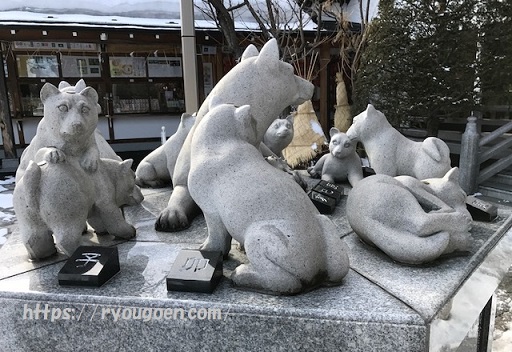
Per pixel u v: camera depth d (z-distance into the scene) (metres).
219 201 1.40
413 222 1.50
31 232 1.53
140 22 7.38
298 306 1.21
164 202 2.40
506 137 5.96
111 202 1.74
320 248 1.33
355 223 1.67
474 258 1.58
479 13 5.00
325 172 2.77
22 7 7.14
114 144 8.16
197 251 1.41
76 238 1.55
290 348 1.21
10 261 1.59
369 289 1.33
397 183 1.66
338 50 7.82
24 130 7.74
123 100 8.08
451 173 1.82
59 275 1.36
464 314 1.46
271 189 1.35
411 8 5.19
